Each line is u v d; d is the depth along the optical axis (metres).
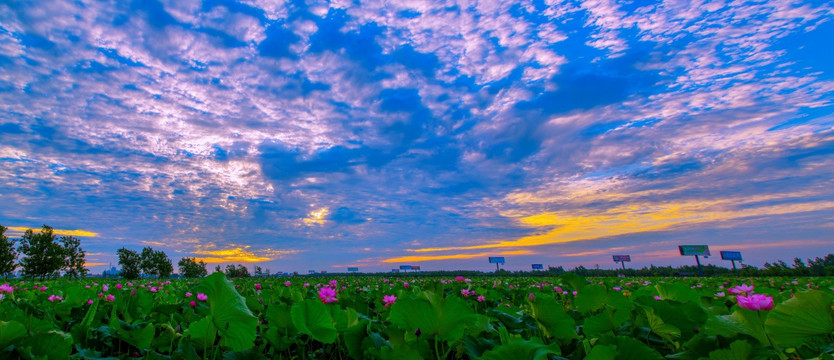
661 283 3.59
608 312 2.96
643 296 2.75
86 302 4.26
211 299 2.45
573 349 2.96
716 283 12.39
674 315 2.61
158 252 64.31
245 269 77.00
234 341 2.47
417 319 2.36
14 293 6.14
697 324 2.60
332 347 3.46
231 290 2.45
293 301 5.09
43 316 3.83
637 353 2.01
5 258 40.69
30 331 2.41
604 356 1.71
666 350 2.72
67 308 4.07
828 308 1.86
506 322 3.38
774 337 2.03
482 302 5.07
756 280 13.13
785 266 31.92
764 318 2.13
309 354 3.26
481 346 2.51
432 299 2.36
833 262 37.03
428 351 2.49
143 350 2.90
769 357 1.85
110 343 3.02
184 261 74.19
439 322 2.34
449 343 2.48
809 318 1.91
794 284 9.09
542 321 2.95
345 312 2.99
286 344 2.87
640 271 48.81
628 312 2.95
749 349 1.90
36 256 43.12
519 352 1.76
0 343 1.99
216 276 2.48
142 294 4.23
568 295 6.30
